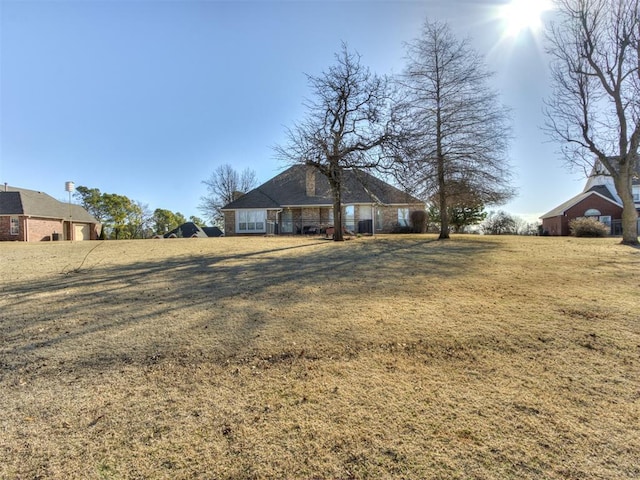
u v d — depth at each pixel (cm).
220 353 318
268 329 379
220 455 186
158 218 5362
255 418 219
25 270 771
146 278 676
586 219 1867
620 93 1252
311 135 1365
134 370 286
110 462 181
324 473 173
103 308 466
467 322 395
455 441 196
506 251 1084
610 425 208
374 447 192
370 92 1395
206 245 1345
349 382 265
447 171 1597
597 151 1315
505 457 182
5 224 2653
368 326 385
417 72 1667
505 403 234
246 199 2680
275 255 1031
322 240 1597
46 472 173
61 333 371
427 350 322
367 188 1538
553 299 490
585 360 298
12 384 262
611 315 412
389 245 1316
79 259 956
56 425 212
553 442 194
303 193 2678
